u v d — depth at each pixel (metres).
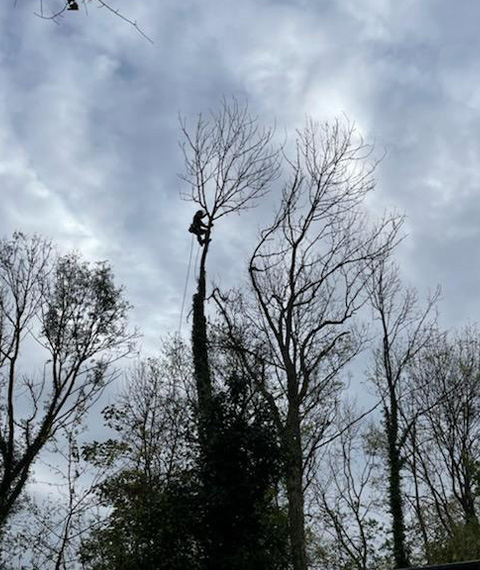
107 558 24.73
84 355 33.81
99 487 27.62
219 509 22.27
